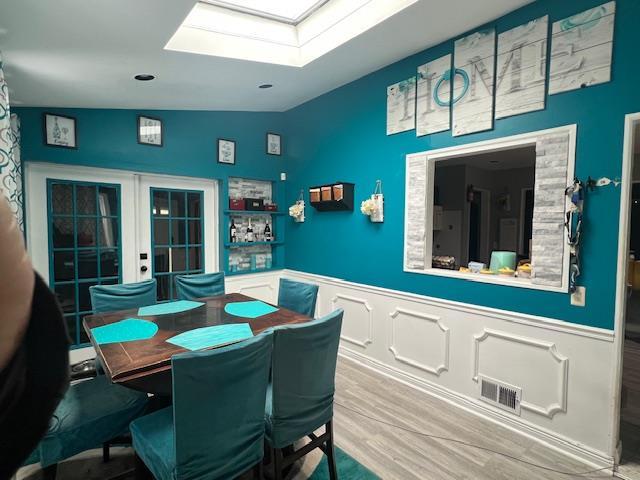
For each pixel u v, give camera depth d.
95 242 3.27
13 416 0.27
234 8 2.32
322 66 2.95
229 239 4.08
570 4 1.99
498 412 2.37
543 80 2.12
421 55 2.75
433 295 2.76
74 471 1.92
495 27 2.31
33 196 2.94
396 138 2.99
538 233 2.17
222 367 1.30
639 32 1.79
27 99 2.60
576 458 2.03
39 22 1.61
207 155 3.82
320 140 3.82
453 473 1.91
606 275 1.93
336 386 2.90
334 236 3.68
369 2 2.36
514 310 2.29
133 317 2.23
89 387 1.85
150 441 1.44
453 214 5.57
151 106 3.31
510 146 2.29
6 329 0.23
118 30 1.76
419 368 2.84
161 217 3.66
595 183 1.95
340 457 2.03
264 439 1.60
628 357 3.33
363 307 3.34
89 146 3.09
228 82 2.93
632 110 1.82
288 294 2.83
